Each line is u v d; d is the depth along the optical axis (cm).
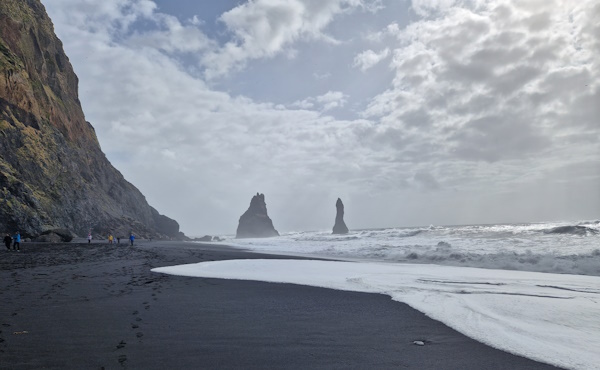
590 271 1880
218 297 1216
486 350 692
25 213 4962
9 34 6588
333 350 688
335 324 880
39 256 2809
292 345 714
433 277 1725
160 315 945
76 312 955
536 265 2078
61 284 1428
